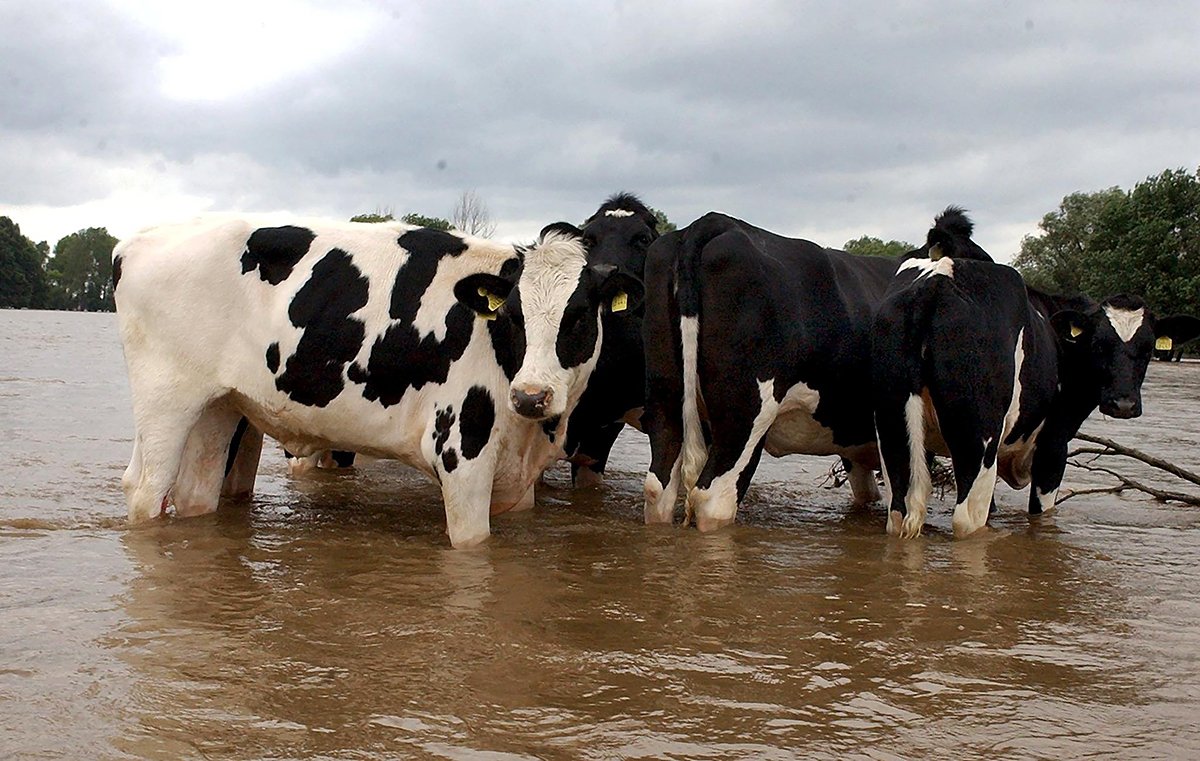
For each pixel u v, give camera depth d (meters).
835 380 7.92
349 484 9.88
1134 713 4.12
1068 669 4.64
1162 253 56.28
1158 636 5.17
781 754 3.68
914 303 7.25
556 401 6.82
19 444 11.67
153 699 4.07
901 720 4.02
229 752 3.61
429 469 7.34
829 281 7.86
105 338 49.09
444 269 7.38
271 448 12.49
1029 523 8.64
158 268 7.41
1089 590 6.09
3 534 7.02
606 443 9.89
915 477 7.38
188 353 7.41
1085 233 80.94
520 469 7.61
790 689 4.32
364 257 7.39
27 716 3.88
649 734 3.83
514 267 7.43
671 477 7.77
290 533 7.40
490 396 7.16
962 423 7.24
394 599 5.60
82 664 4.45
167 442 7.46
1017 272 7.84
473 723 3.89
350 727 3.84
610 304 7.12
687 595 5.75
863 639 5.02
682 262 7.36
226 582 5.90
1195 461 13.23
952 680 4.47
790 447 8.49
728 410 7.32
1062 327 8.87
